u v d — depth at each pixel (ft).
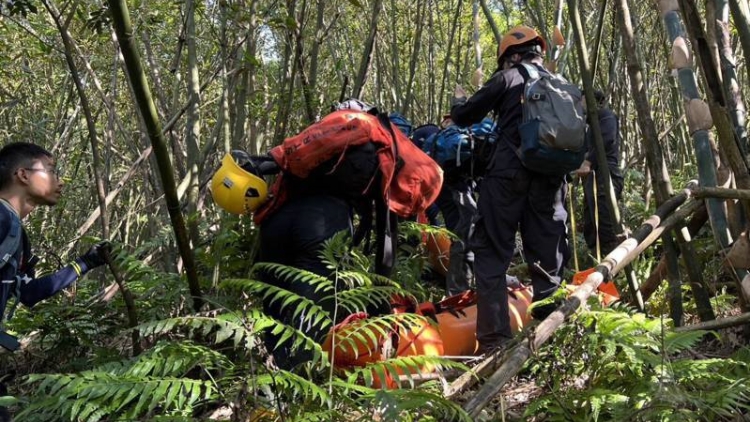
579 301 7.88
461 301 11.94
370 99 32.99
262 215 10.98
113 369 6.75
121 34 7.10
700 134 8.66
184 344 7.14
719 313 11.42
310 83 15.79
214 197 11.05
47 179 8.89
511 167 10.79
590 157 15.15
